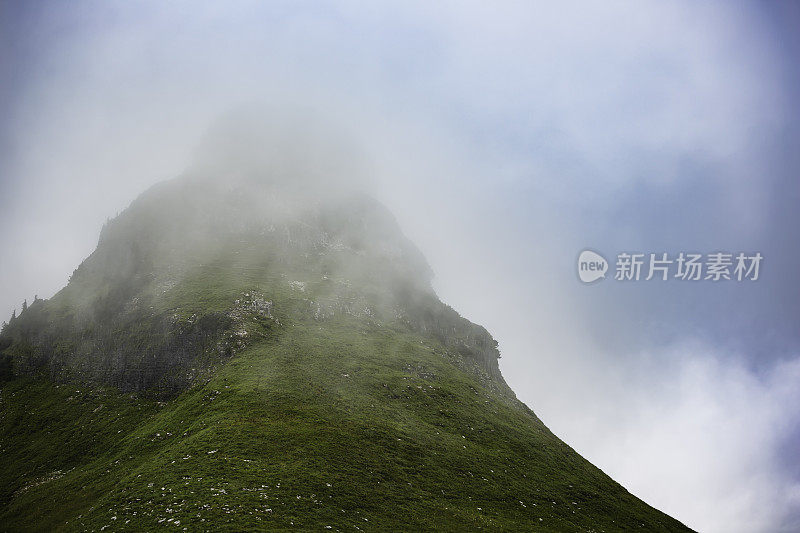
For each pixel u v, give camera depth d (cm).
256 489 7512
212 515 6719
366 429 10331
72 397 13500
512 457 11575
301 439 9325
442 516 8169
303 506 7300
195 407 10850
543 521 9181
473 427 12256
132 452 10131
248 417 9838
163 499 7350
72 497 8894
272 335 13375
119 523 6931
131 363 13550
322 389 11525
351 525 7150
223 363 12412
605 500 11225
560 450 13112
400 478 9081
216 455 8506
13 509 9206
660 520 11225
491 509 9025
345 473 8612
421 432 11019
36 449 11694
